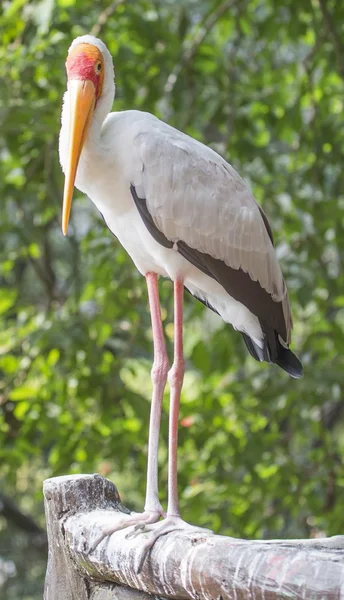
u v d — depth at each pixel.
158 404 5.77
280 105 11.74
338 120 12.17
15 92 10.08
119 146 5.77
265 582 3.85
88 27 10.49
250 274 6.22
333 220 10.48
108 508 5.19
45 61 9.99
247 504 10.57
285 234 10.90
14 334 11.36
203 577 4.19
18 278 13.49
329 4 11.41
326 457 10.82
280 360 6.61
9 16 10.35
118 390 10.37
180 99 10.70
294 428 10.56
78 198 10.47
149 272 6.21
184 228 5.90
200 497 10.28
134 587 4.77
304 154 11.47
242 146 10.90
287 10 11.62
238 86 11.49
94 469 10.73
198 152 6.01
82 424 11.07
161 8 11.77
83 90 5.70
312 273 10.15
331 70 11.39
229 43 13.01
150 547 4.62
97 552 4.88
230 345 10.56
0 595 17.06
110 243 10.57
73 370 10.52
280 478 10.48
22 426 10.89
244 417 10.73
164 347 5.95
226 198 6.04
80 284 11.04
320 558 3.73
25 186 10.68
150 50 10.95
